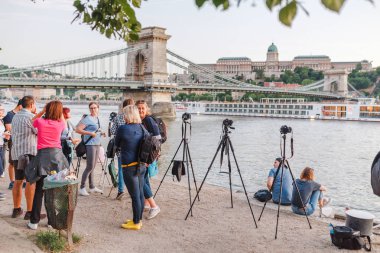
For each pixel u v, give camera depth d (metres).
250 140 56.06
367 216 7.30
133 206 7.77
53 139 7.24
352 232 7.05
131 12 4.60
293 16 2.08
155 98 105.38
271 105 116.62
